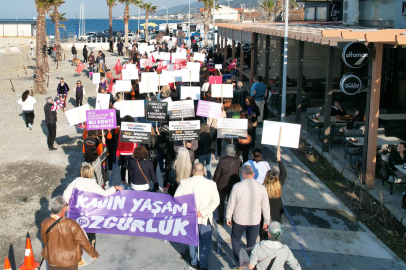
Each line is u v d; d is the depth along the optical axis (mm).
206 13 46469
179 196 6293
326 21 24203
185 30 64938
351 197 9273
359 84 9414
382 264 6785
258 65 24000
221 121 8148
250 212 6176
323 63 22281
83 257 6398
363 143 10070
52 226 5250
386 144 9992
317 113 13312
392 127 12711
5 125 16094
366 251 7168
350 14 17172
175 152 9102
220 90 11562
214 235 7656
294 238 7566
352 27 15781
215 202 6355
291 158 11930
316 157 11938
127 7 47375
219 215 7684
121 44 42844
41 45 23141
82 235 5359
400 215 8133
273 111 17797
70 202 6352
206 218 6387
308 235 7672
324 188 9789
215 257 6957
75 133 15008
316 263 6785
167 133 9445
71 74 30688
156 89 13648
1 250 7227
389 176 9039
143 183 7285
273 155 12195
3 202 9195
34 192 9797
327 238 7578
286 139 7129
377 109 9203
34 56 44562
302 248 7230
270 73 23984
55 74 30641
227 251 7148
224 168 7352
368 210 8648
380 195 8844
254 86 14828
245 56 26312
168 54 21422
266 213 6188
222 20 65188
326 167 11148
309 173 10742
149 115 9094
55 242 5289
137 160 7273
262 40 23719
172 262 6824
